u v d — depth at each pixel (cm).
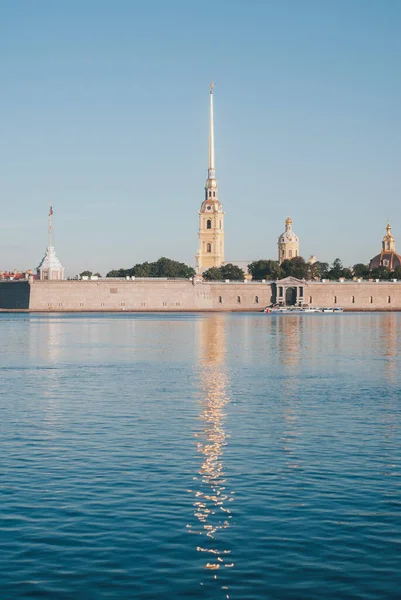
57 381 8962
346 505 3941
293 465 4753
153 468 4681
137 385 8588
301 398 7550
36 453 5075
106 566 3178
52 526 3625
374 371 9962
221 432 5788
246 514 3800
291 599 2905
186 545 3397
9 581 3042
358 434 5706
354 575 3095
